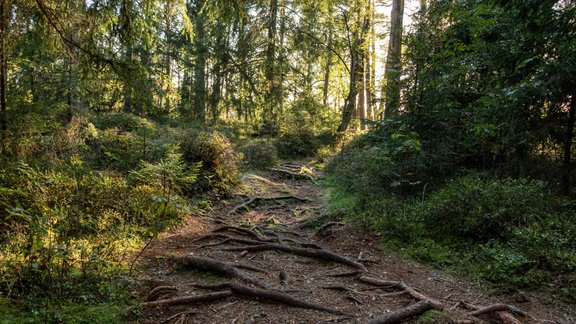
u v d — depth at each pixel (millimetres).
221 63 17688
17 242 3883
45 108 6777
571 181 6727
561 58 6031
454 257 5348
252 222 7703
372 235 6465
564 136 6977
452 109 7914
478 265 4988
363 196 8078
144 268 4441
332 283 4516
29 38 5367
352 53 19125
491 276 4676
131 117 11852
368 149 9656
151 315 3307
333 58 21344
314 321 3436
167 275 4355
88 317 2998
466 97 8844
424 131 8008
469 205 5871
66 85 7609
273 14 18031
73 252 4148
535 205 5715
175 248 5422
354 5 17969
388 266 5254
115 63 5629
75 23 5270
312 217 8242
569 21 5914
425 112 7898
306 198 10258
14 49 5586
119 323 3061
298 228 7586
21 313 2824
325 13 18922
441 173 7980
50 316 2861
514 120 6766
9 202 4668
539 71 6176
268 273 4777
